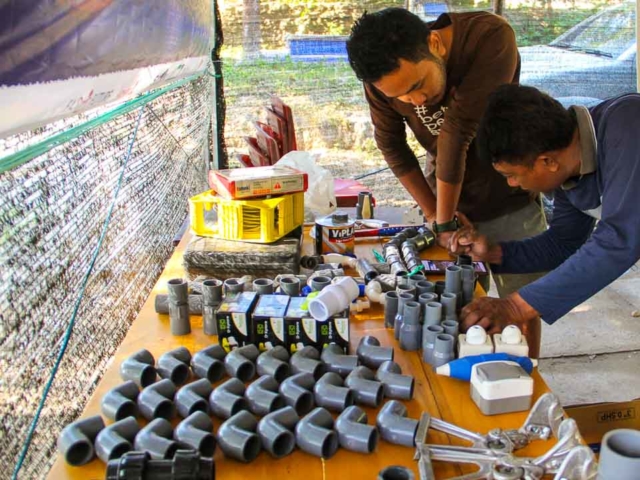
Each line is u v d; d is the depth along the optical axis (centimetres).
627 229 144
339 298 143
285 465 110
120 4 113
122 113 167
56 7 81
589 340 342
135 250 196
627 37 424
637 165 142
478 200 244
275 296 156
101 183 158
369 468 109
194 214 201
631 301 384
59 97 95
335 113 417
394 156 239
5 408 100
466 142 204
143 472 90
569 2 412
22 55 74
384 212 272
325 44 399
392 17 167
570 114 150
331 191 264
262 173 204
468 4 400
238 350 139
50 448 121
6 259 102
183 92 293
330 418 117
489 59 197
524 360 135
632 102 146
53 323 121
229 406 120
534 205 252
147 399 122
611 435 88
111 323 166
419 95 180
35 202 115
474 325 146
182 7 198
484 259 200
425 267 198
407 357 147
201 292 166
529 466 104
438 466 109
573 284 149
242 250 189
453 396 130
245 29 392
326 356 138
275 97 346
